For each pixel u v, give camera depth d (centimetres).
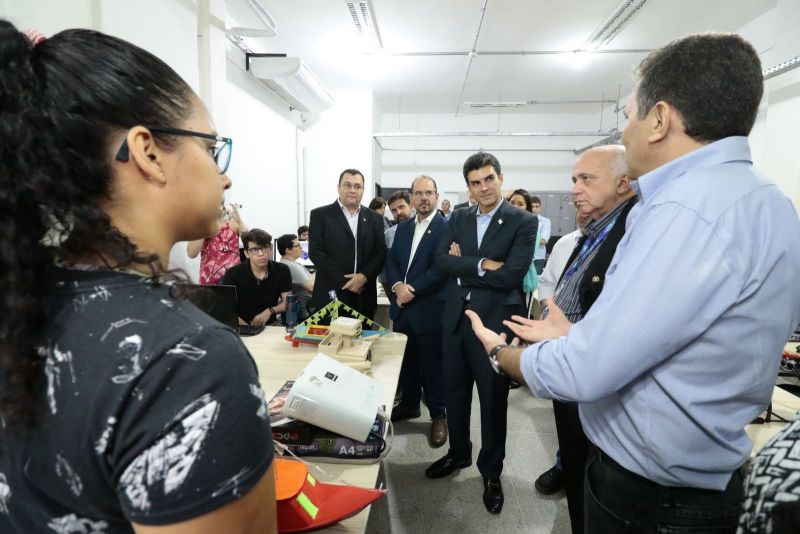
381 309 368
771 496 40
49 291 33
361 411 94
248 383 34
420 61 528
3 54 31
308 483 77
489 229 180
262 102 458
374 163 694
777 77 351
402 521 169
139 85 35
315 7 394
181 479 30
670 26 433
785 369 166
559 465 190
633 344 59
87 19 149
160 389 30
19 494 33
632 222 73
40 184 31
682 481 67
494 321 177
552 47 483
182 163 39
